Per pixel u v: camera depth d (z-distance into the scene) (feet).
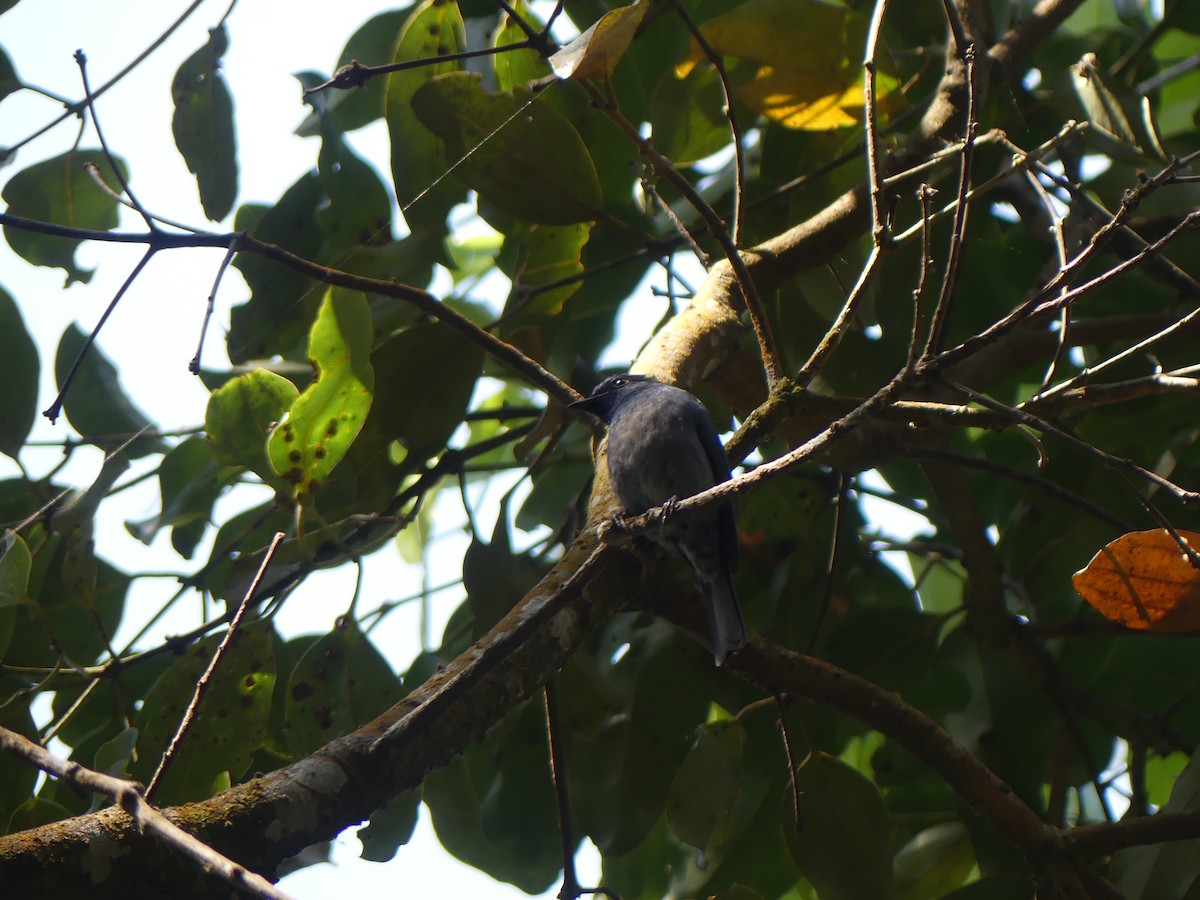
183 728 14.38
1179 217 28.43
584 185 24.88
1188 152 29.86
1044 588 30.53
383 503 26.76
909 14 31.48
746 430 20.94
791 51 26.63
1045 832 22.66
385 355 25.99
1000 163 30.27
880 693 23.07
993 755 27.89
